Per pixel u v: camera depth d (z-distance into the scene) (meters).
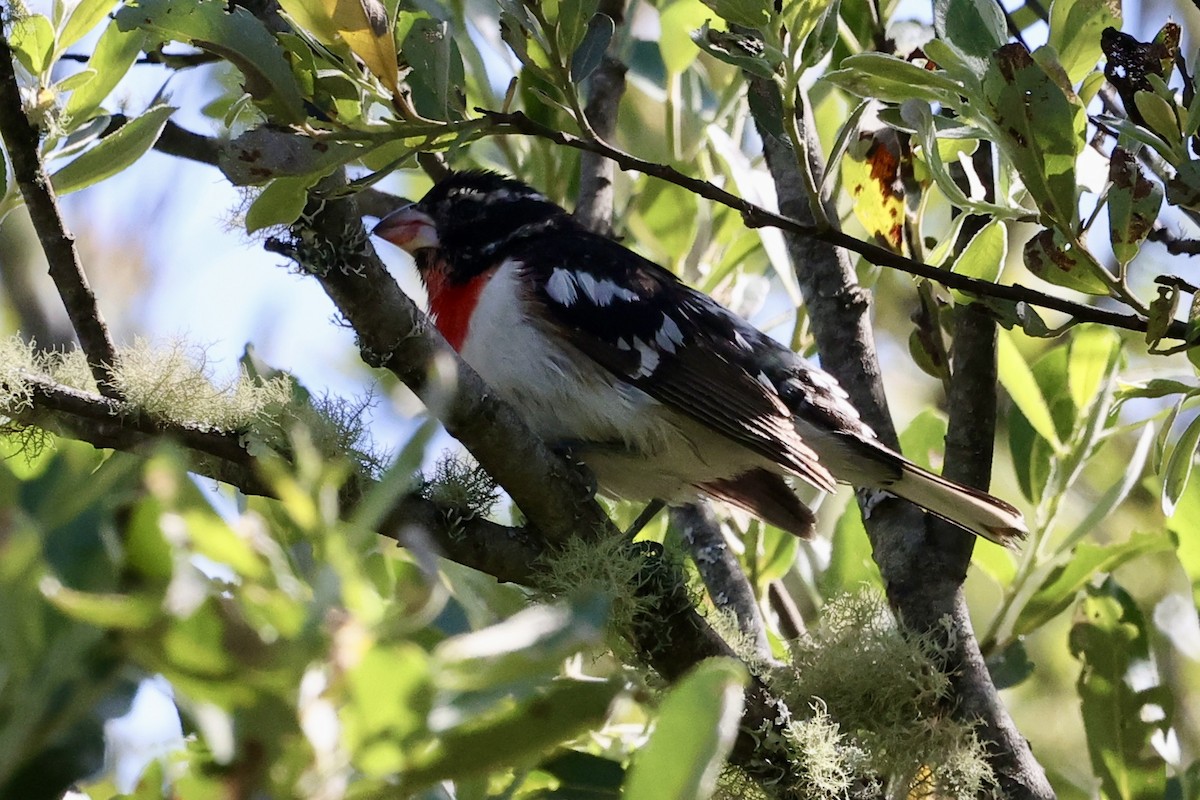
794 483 9.27
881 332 11.44
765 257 9.34
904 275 11.23
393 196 9.90
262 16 5.67
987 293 5.71
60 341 9.24
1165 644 8.66
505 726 2.90
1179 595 8.59
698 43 5.68
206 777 2.77
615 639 5.96
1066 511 9.66
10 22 6.09
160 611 2.52
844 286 8.10
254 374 6.36
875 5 7.75
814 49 5.61
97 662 2.67
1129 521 9.79
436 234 8.47
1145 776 6.84
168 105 6.24
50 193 5.59
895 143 7.00
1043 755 8.68
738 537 8.62
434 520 5.98
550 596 5.99
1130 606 7.15
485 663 2.66
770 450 7.67
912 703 6.50
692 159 9.10
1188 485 7.05
